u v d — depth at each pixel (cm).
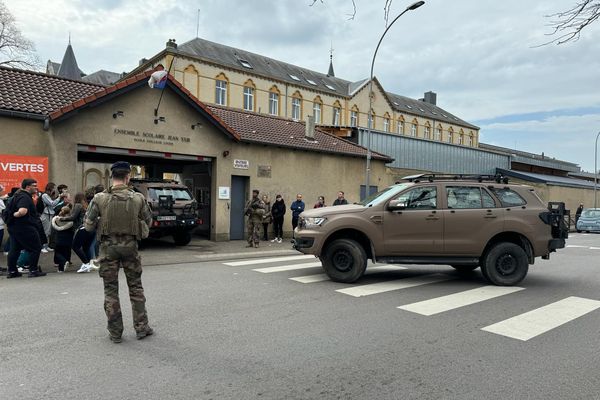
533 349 463
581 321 572
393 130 5769
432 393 359
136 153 1285
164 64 3603
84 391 351
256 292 715
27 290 708
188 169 1720
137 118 1273
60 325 520
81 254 880
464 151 3092
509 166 3653
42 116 1097
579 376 395
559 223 805
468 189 812
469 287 782
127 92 1246
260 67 4378
